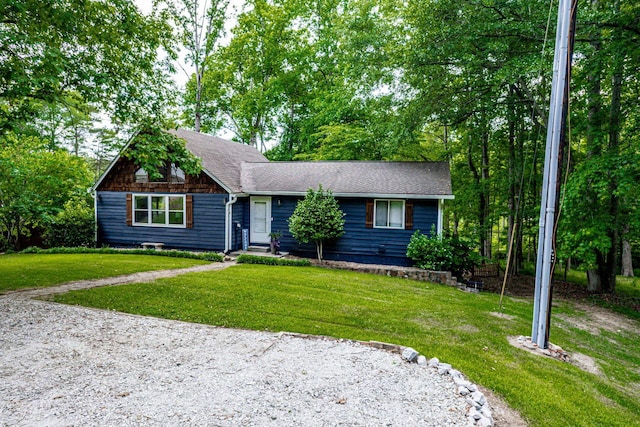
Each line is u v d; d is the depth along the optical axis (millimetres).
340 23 16750
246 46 23234
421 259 12195
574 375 5191
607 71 9656
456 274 12477
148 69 10125
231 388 3945
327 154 20547
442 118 13812
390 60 12953
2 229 16297
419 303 8211
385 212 13055
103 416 3312
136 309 6707
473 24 10625
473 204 18844
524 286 13742
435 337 5957
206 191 14086
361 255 13328
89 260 12023
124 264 11234
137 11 9648
